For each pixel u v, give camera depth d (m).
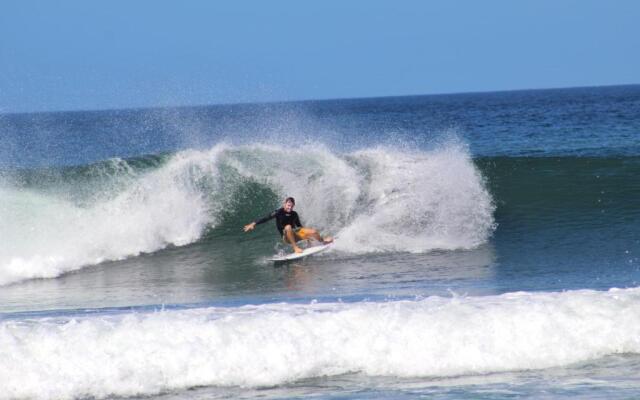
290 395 25.45
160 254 55.22
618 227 54.41
